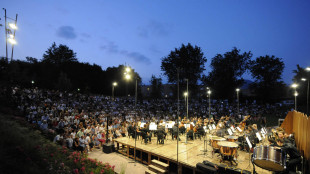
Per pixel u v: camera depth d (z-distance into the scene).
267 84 55.72
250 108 43.78
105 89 63.16
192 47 48.00
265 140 14.01
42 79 49.25
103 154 14.07
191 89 48.53
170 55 49.12
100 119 20.58
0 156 4.98
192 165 9.03
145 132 13.63
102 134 16.69
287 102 52.19
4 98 9.02
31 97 23.92
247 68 53.34
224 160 9.27
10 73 10.21
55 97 28.69
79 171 7.22
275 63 54.41
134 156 12.55
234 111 38.12
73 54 71.06
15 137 6.03
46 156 6.66
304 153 8.84
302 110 43.03
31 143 6.42
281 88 55.06
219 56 53.53
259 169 8.43
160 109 37.72
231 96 52.56
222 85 52.00
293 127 14.77
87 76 60.06
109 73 65.88
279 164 6.36
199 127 14.48
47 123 16.14
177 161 9.44
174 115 30.75
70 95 33.62
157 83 57.91
